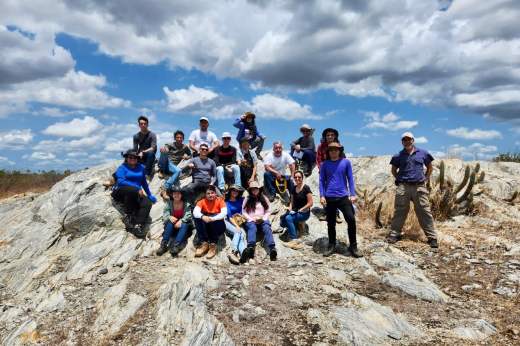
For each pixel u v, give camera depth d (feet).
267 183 26.27
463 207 26.40
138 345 11.83
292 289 15.87
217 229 19.98
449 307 13.97
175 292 15.05
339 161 20.03
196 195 23.41
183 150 31.96
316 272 17.84
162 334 12.30
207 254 19.75
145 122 28.78
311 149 31.32
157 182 28.66
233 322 12.94
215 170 24.89
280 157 26.30
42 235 23.53
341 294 15.29
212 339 11.63
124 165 23.53
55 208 27.50
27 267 19.94
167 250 20.94
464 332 11.76
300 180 21.66
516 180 29.99
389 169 32.63
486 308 13.73
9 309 15.42
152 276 17.52
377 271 17.93
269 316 13.38
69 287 17.02
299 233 22.90
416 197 21.15
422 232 22.86
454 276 16.84
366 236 23.09
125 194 22.58
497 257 18.54
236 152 26.53
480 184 29.60
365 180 32.89
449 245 20.72
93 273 18.29
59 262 20.27
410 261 18.86
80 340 12.60
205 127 30.58
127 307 14.47
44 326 13.76
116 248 20.92
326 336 11.88
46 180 54.34
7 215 30.42
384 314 12.99
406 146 21.52
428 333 11.94
